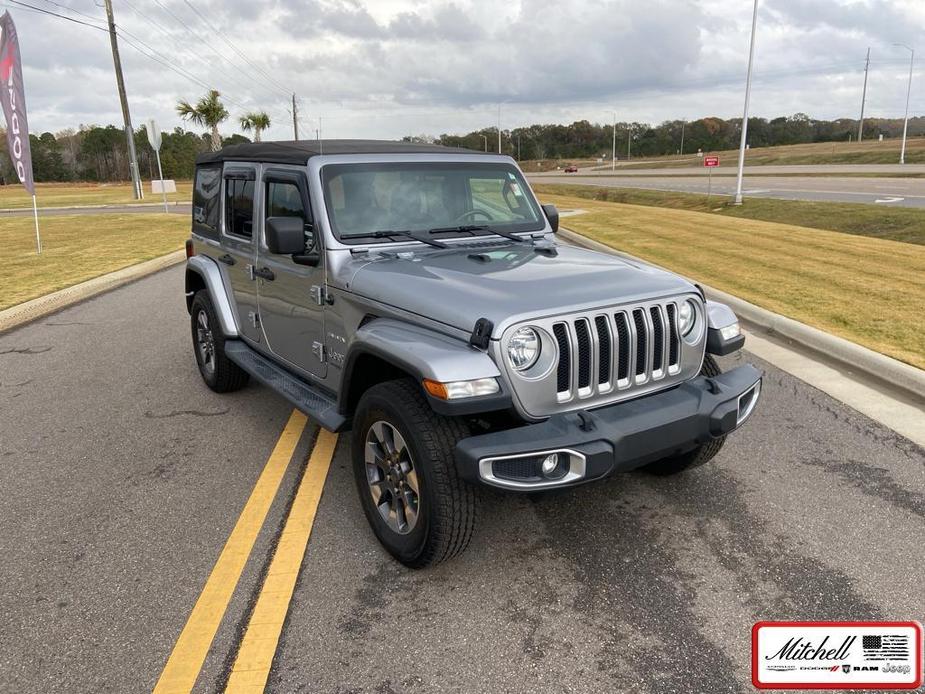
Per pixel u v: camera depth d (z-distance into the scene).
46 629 2.91
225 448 4.77
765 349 6.96
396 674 2.63
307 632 2.88
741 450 4.62
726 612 2.98
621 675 2.62
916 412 5.24
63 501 4.04
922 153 68.81
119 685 2.59
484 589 3.16
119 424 5.24
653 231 18.45
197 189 6.07
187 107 52.69
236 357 5.05
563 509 3.88
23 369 6.72
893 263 11.80
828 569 3.28
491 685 2.58
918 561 3.32
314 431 5.06
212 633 2.87
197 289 6.18
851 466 4.36
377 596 3.12
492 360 2.92
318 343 4.13
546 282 3.33
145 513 3.88
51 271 12.66
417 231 4.16
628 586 3.17
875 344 6.67
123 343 7.66
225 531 3.68
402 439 3.20
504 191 4.60
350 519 3.80
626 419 3.08
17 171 14.88
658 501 3.95
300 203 4.10
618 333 3.20
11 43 14.41
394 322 3.36
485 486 2.83
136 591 3.16
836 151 87.62
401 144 4.63
